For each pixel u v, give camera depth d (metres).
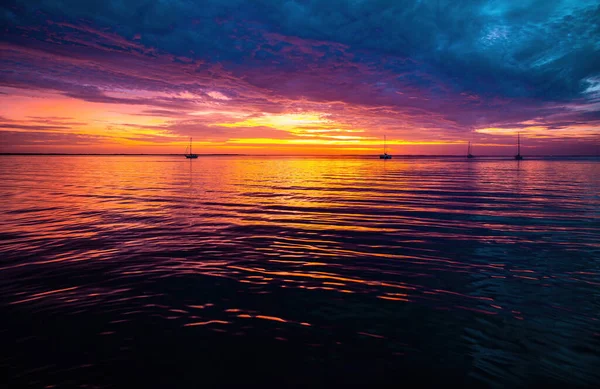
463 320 5.48
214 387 3.85
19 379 3.95
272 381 3.97
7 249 9.33
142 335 4.94
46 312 5.62
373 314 5.68
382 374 4.11
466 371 4.18
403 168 61.72
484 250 9.47
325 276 7.49
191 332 5.04
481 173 45.34
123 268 7.88
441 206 16.86
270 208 16.34
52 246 9.67
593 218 13.80
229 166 66.12
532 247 9.73
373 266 8.16
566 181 31.66
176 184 28.22
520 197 20.11
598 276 7.46
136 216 14.20
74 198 19.25
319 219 13.74
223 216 14.33
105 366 4.21
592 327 5.25
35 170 46.91
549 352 4.59
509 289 6.75
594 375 4.11
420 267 8.09
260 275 7.52
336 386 3.90
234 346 4.69
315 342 4.81
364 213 15.05
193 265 8.16
